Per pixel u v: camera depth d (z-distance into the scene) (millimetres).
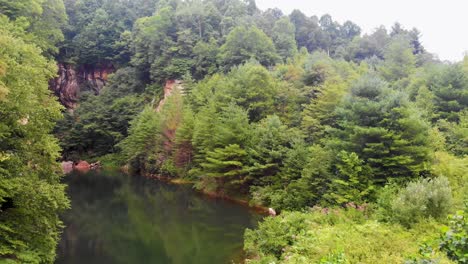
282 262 12375
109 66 75562
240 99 35938
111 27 77188
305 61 47281
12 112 12953
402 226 13219
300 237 13664
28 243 13211
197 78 60094
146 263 16656
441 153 20609
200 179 36500
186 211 26906
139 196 32719
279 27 69125
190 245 19281
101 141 58531
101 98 64688
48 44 38438
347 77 39438
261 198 26969
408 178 18703
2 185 11383
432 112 27141
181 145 40844
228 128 30984
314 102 32062
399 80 41812
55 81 68750
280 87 37594
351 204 17281
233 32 56625
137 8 86625
